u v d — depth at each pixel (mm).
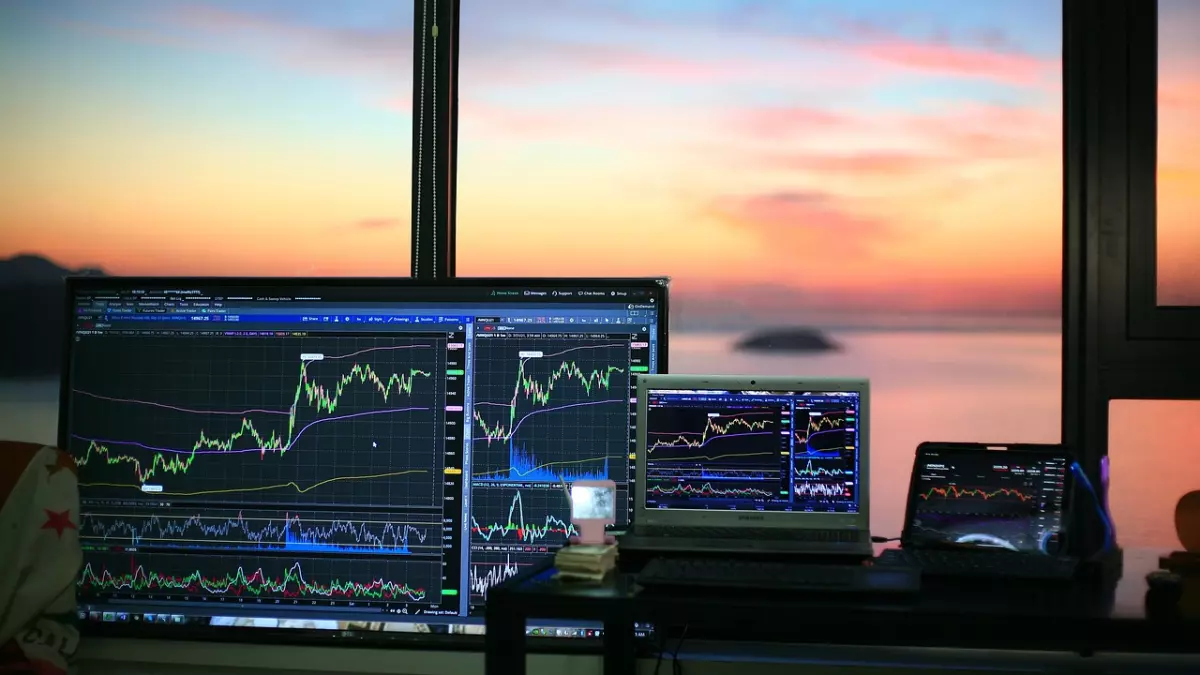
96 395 2391
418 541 2318
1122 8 2406
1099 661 2264
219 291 2373
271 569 2344
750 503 2035
